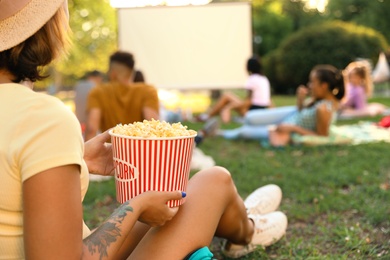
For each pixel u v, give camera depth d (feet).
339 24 73.97
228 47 38.52
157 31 38.45
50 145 4.93
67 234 4.92
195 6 38.22
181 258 6.57
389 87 67.26
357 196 14.75
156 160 5.94
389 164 19.53
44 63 5.59
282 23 94.73
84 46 84.48
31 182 4.85
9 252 5.23
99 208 15.11
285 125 24.95
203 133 28.94
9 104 5.14
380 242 11.04
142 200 5.83
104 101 17.52
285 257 10.31
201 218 6.84
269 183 16.78
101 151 7.09
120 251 7.16
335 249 10.85
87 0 79.77
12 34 5.19
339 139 24.56
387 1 94.99
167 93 58.18
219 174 7.31
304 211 13.32
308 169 19.34
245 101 36.73
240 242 9.45
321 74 24.89
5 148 4.98
